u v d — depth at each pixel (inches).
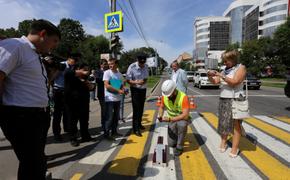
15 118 90.7
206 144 203.8
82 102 201.8
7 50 85.6
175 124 179.5
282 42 1540.4
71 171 151.6
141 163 164.2
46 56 121.7
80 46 2390.5
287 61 1649.9
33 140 95.0
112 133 231.1
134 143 207.0
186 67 2878.9
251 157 174.9
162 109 183.8
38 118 96.0
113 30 396.8
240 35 4308.6
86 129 210.7
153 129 255.3
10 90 90.3
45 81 100.0
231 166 159.5
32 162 96.9
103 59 262.5
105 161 167.5
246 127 261.7
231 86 167.2
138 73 227.3
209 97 598.2
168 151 185.8
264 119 305.7
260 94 656.4
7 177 136.1
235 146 174.4
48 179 131.8
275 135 229.8
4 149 182.5
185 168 156.1
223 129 175.9
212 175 146.6
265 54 2186.3
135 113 229.0
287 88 388.5
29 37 95.5
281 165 161.3
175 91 173.0
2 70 84.0
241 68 160.2
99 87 253.1
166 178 142.5
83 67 197.5
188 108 174.1
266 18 3346.5
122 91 221.3
